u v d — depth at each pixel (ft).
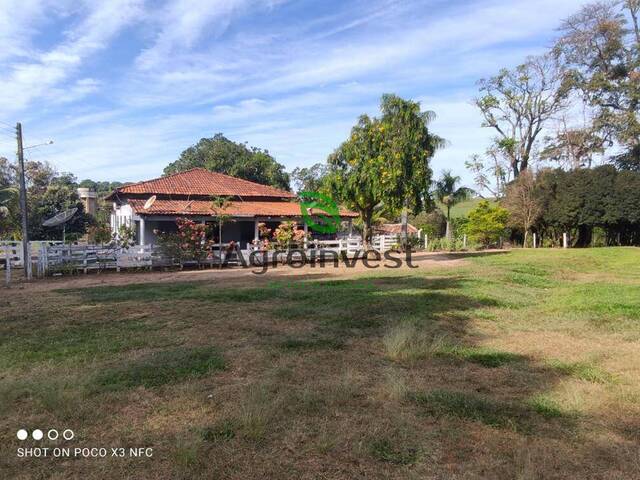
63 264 54.85
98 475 10.70
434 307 30.17
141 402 14.79
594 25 120.26
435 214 126.52
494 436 12.63
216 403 14.62
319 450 11.75
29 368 18.37
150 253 59.52
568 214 103.55
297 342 21.71
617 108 120.88
